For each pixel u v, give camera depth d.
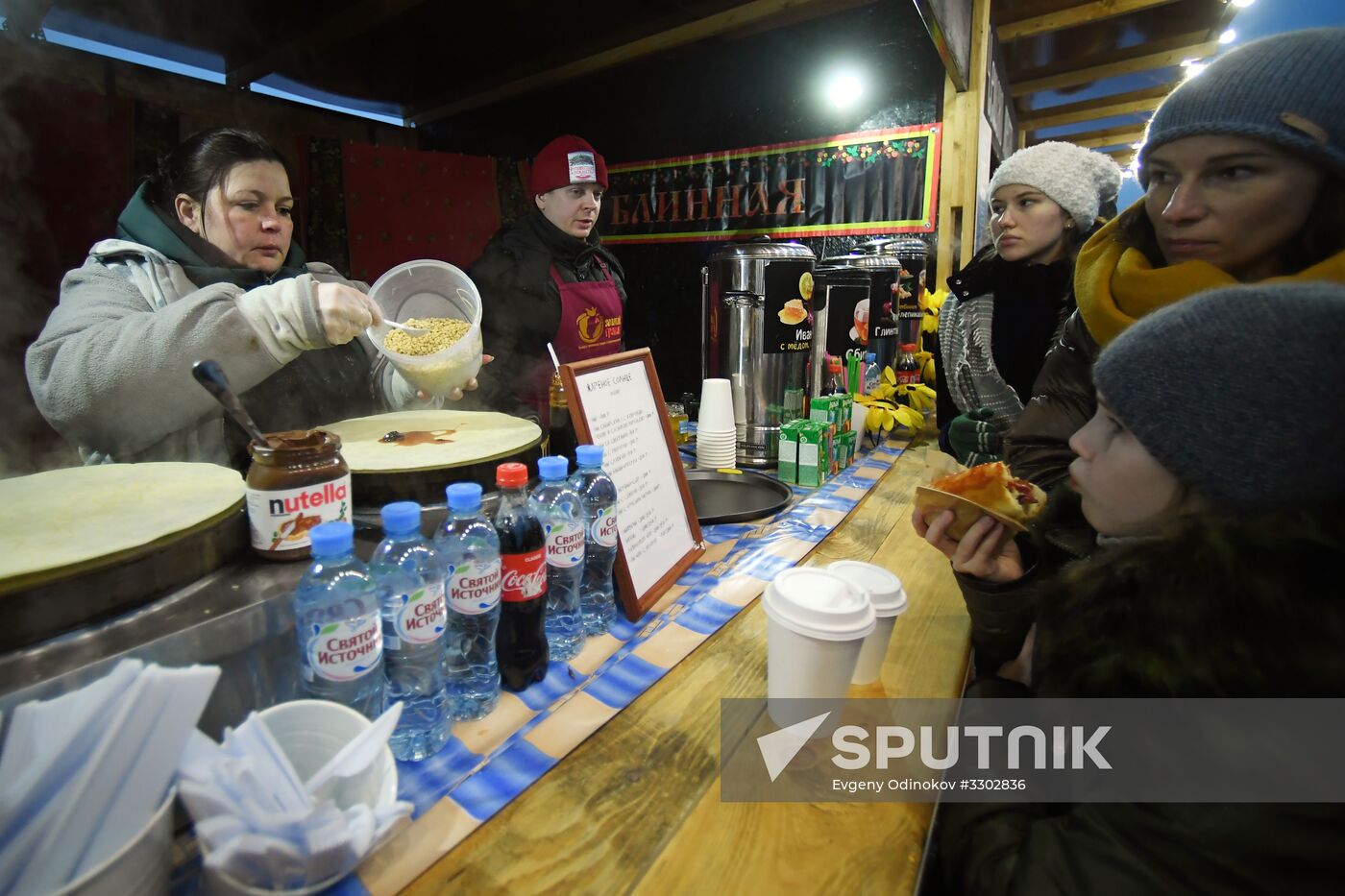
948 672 1.00
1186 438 0.60
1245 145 0.94
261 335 1.03
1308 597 0.51
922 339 3.13
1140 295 1.13
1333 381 0.53
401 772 0.73
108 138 2.71
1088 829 0.60
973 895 0.68
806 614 0.77
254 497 0.78
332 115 3.91
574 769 0.76
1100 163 1.83
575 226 2.33
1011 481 1.01
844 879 0.64
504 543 0.85
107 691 0.48
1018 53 3.98
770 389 2.14
